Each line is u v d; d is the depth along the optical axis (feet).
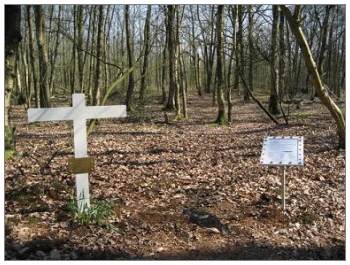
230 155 33.47
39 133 44.55
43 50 55.62
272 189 24.61
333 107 31.81
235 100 92.63
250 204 22.24
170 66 69.51
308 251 17.34
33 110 18.76
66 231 18.04
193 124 53.83
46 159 30.37
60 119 19.11
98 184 24.99
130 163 30.45
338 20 94.02
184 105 59.77
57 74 109.50
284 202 21.03
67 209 20.27
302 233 18.92
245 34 57.31
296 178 26.78
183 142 39.55
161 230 18.81
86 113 19.39
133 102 79.51
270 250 17.24
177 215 20.52
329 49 89.56
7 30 23.95
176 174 27.76
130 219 19.79
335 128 44.88
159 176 27.25
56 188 23.11
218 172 28.35
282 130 45.60
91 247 16.87
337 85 94.53
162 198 23.00
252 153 33.99
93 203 20.81
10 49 24.48
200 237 18.31
